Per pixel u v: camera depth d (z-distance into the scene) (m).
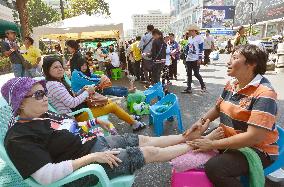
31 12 55.12
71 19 10.25
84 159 1.91
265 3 44.97
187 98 6.83
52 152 2.04
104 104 4.08
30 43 7.92
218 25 53.03
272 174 2.91
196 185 2.22
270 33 43.91
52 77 3.43
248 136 2.01
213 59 17.45
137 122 4.53
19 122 1.91
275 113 2.02
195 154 2.33
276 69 10.37
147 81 8.86
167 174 3.21
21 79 1.91
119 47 13.10
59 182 1.78
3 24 15.77
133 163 2.10
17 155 1.75
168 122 4.95
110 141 2.43
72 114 3.47
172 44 9.95
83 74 5.01
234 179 2.10
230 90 2.40
